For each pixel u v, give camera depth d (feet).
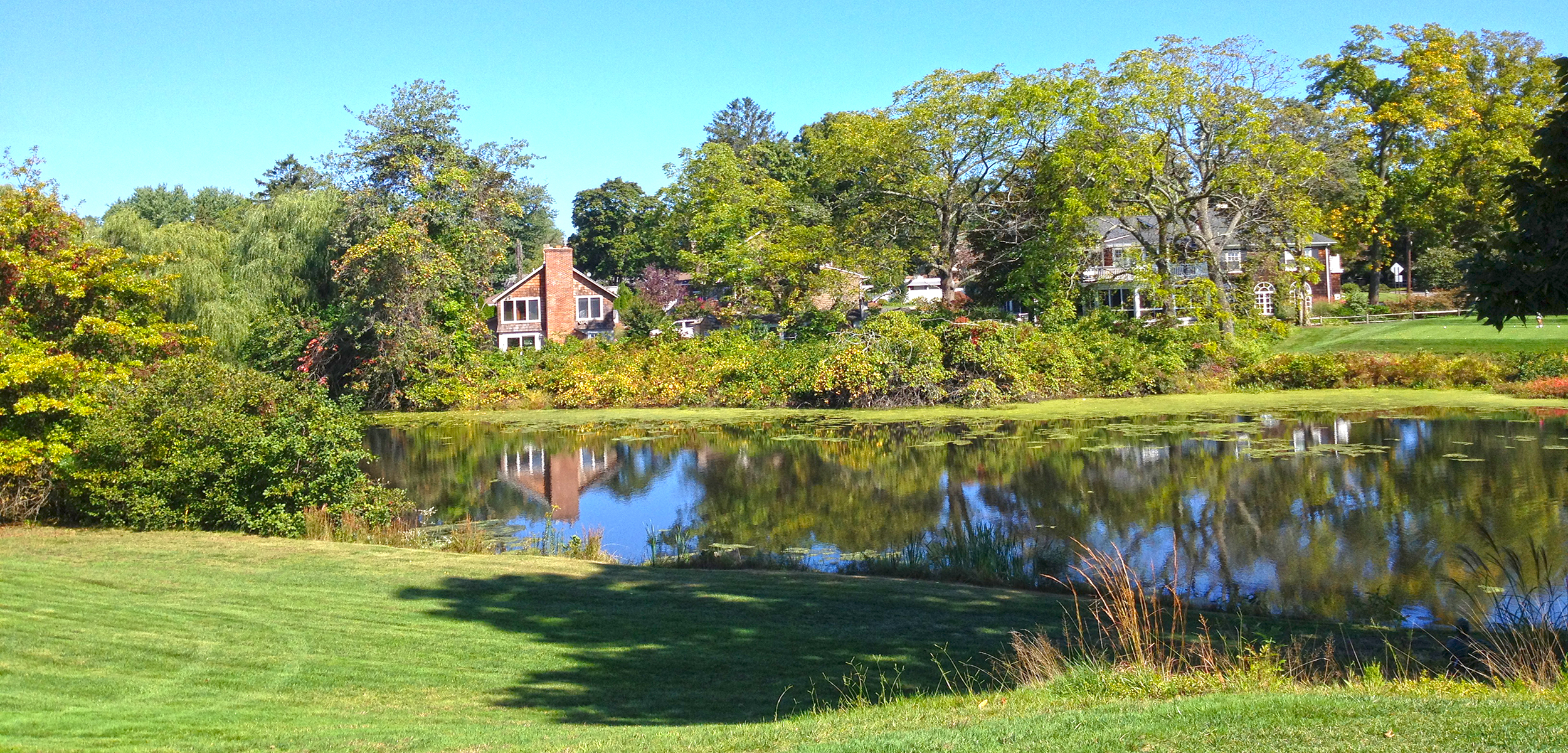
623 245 279.28
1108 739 18.03
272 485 50.55
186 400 52.03
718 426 100.58
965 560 44.06
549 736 21.75
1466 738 16.84
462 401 125.18
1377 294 176.96
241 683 26.73
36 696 25.09
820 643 30.66
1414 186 164.35
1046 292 139.03
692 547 50.47
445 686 26.81
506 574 40.24
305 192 139.33
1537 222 24.38
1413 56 161.99
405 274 121.08
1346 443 75.20
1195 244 140.97
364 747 21.08
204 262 119.85
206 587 37.17
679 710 24.77
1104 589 38.50
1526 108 159.94
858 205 160.25
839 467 73.67
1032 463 71.56
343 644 30.35
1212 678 24.50
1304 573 42.27
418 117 140.67
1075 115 134.41
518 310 202.69
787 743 19.69
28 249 59.41
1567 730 16.96
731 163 195.83
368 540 49.16
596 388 124.06
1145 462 69.92
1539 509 51.34
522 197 150.82
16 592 35.37
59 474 50.88
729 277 174.70
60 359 52.01
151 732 22.43
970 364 113.29
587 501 64.49
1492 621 34.12
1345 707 19.44
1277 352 134.62
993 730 19.35
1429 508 52.60
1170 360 116.67
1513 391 102.58
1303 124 136.67
